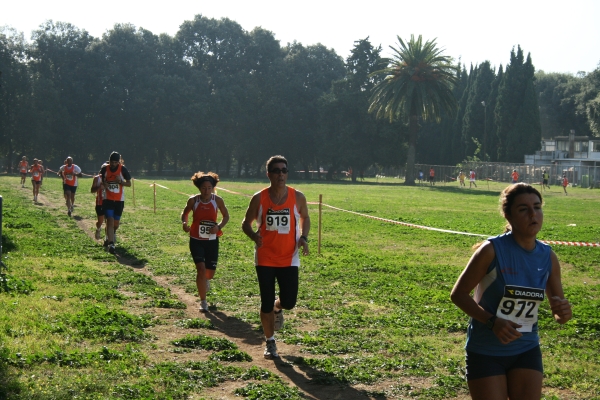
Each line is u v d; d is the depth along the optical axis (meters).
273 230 6.78
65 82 82.81
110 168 14.54
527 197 4.03
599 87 91.12
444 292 10.72
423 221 23.89
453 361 6.86
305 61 89.31
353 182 75.44
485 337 4.03
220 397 5.69
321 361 6.87
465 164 79.56
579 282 12.62
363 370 6.57
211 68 91.19
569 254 16.42
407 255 15.62
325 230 20.64
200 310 9.23
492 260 4.04
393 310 9.48
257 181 67.94
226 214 9.55
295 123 87.06
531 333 4.07
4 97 73.88
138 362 6.50
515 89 77.31
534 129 77.00
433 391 5.95
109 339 7.21
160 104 84.12
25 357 6.23
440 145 96.19
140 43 86.12
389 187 60.06
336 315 9.07
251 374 6.29
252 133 87.44
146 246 15.70
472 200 39.72
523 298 3.98
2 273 10.63
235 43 90.19
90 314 8.10
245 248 15.65
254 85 88.38
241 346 7.52
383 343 7.60
